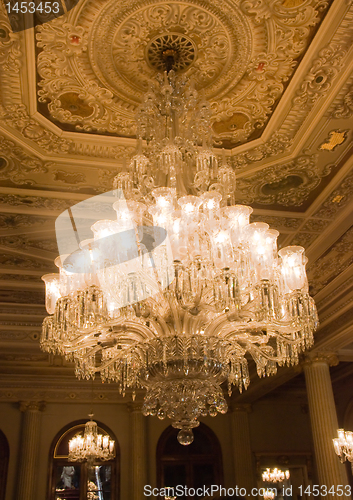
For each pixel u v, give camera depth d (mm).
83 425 13156
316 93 4293
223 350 4266
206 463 13570
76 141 4824
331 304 8383
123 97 4387
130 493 12570
